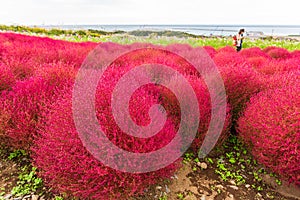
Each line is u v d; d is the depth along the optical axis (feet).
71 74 11.35
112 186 6.60
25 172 9.16
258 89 11.93
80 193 7.18
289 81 11.90
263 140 8.57
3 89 11.19
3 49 19.79
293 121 8.00
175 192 8.44
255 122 9.10
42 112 9.32
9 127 9.12
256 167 9.96
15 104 9.49
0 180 8.81
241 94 11.41
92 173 6.56
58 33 65.98
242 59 18.48
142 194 7.73
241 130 9.82
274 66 17.52
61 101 8.30
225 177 9.37
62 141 7.16
